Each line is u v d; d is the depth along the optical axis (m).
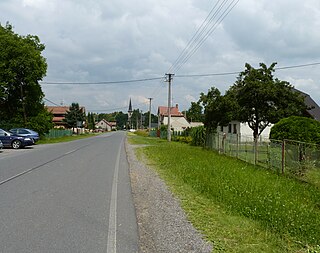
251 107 25.36
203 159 17.91
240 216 6.69
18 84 43.16
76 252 4.75
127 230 5.81
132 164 16.30
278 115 24.23
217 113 26.56
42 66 44.28
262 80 24.83
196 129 36.12
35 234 5.49
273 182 10.65
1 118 44.69
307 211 7.05
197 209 7.25
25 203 7.63
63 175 12.15
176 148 27.75
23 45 42.41
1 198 8.13
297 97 24.95
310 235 5.54
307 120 14.22
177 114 93.06
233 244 5.10
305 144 11.16
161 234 5.59
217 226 6.00
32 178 11.30
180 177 11.80
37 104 46.22
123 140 46.81
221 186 9.58
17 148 27.38
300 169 11.31
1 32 42.34
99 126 165.25
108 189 9.62
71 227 5.91
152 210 7.22
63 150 25.41
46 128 45.56
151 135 74.19
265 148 15.00
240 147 18.81
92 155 21.16
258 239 5.32
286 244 5.16
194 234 5.55
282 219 6.30
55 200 8.00
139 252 4.80
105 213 6.92
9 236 5.38
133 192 9.24
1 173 12.43
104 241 5.23
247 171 13.23
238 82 26.02
